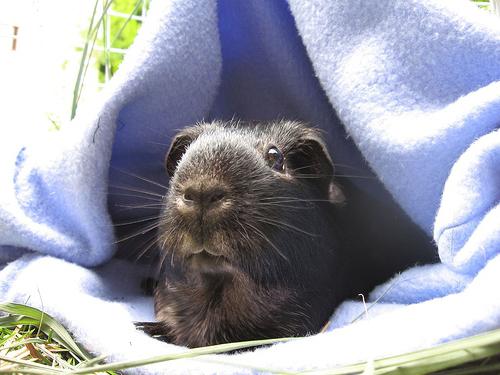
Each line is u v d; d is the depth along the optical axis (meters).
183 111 0.18
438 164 0.15
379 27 0.16
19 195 0.18
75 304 0.14
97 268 0.18
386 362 0.10
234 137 0.15
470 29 0.15
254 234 0.14
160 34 0.17
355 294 0.17
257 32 0.18
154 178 0.19
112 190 0.19
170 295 0.16
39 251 0.18
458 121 0.14
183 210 0.13
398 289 0.15
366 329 0.11
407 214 0.16
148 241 0.19
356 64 0.16
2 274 0.17
